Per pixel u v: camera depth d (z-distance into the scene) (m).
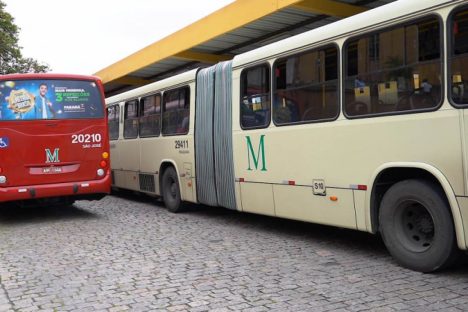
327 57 6.60
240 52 16.25
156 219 10.09
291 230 8.47
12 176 9.51
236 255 6.77
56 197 10.16
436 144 5.20
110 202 13.30
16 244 7.98
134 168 12.77
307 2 10.99
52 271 6.24
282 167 7.39
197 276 5.79
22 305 4.99
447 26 5.11
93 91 10.30
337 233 8.11
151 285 5.49
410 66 5.50
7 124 9.49
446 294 4.84
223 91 8.83
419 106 5.40
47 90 9.88
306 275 5.70
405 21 5.55
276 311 4.56
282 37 14.12
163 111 11.18
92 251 7.27
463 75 4.95
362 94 6.08
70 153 9.99
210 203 9.35
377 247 7.02
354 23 6.18
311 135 6.82
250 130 8.07
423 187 5.41
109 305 4.90
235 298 4.96
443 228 5.25
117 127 13.98
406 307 4.53
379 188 6.02
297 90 7.09
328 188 6.57
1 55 28.09
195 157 9.76
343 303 4.70
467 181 4.92
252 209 8.16
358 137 6.11
